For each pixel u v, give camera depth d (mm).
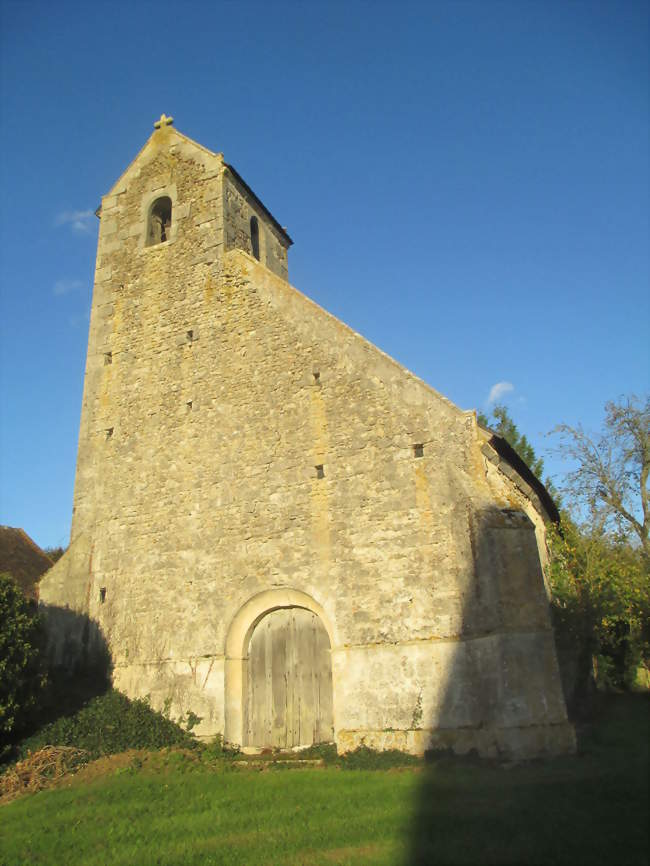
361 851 6262
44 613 13188
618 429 23859
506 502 10961
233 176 16531
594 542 15688
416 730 10430
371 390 12594
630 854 5531
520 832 6285
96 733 11469
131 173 17438
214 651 12438
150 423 14695
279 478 12898
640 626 15078
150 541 13766
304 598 12047
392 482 11875
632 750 9266
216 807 8172
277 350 13805
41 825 7855
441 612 10836
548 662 9844
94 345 16062
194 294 15258
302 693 11898
